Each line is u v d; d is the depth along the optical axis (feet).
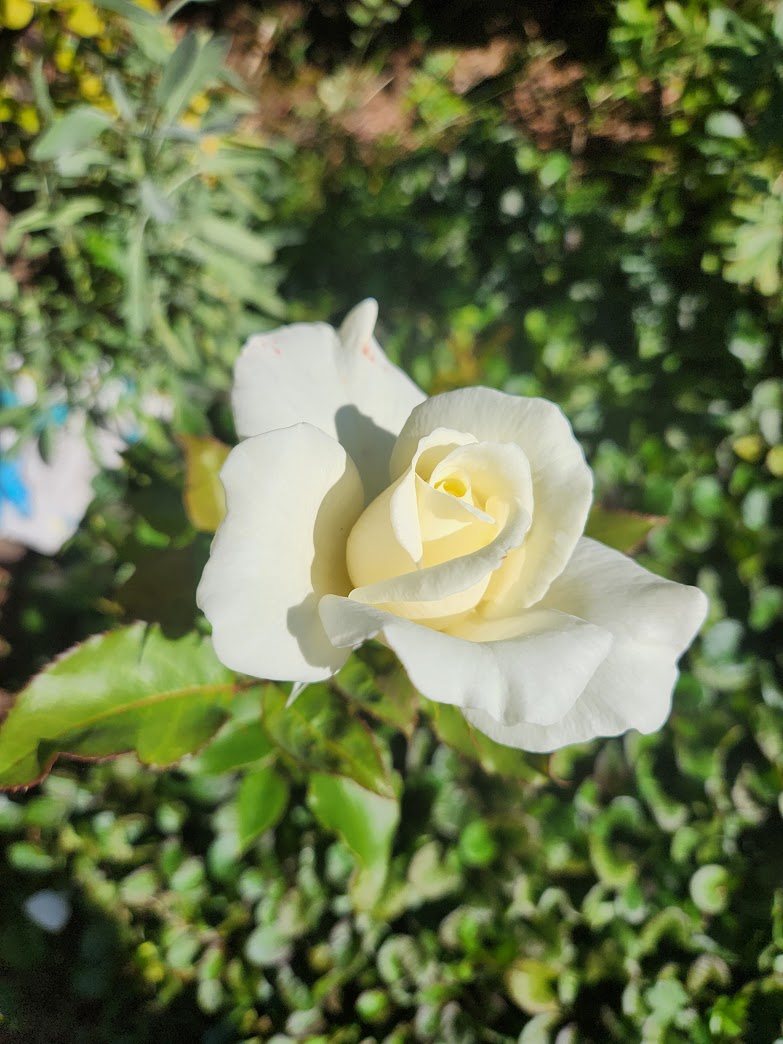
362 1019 0.97
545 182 1.69
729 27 1.30
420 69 2.59
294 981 0.99
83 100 1.29
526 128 2.03
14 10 1.18
